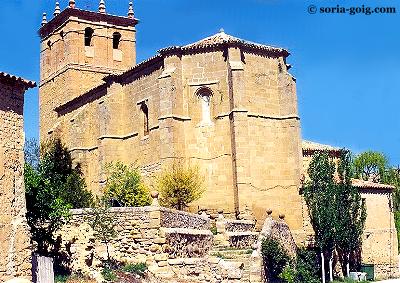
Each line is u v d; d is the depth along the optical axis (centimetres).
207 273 3416
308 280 4144
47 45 7631
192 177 4819
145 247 3198
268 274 3716
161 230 3194
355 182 5675
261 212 5031
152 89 5434
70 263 3106
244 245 4219
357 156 8375
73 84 7088
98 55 7281
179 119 5144
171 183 4728
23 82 2786
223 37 5319
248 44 5197
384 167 8206
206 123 5172
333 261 5069
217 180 5078
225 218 4719
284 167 5209
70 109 6731
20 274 2644
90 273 3006
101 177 5659
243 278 3484
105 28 7362
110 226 3216
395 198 7619
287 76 5319
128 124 5703
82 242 3114
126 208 3256
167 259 3186
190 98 5206
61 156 5759
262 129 5181
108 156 5678
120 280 2939
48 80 7500
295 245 4566
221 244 4003
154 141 5334
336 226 4875
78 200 4431
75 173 5319
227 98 5131
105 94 6050
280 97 5325
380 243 5597
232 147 5041
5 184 2653
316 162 5034
